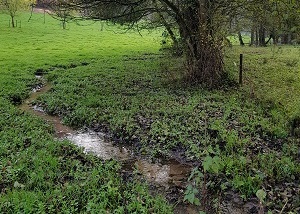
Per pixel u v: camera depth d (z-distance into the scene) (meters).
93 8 15.60
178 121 10.77
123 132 10.45
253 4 13.76
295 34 10.95
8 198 6.20
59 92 15.66
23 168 7.41
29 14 63.88
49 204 6.09
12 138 9.41
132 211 6.09
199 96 13.61
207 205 6.49
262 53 27.30
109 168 8.03
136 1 15.77
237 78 16.75
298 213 5.90
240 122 10.37
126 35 48.91
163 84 16.25
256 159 7.89
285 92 13.95
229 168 7.39
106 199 6.25
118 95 14.66
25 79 19.16
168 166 8.41
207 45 15.09
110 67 22.66
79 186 6.77
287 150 8.38
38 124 11.10
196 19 15.39
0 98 14.43
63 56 28.45
